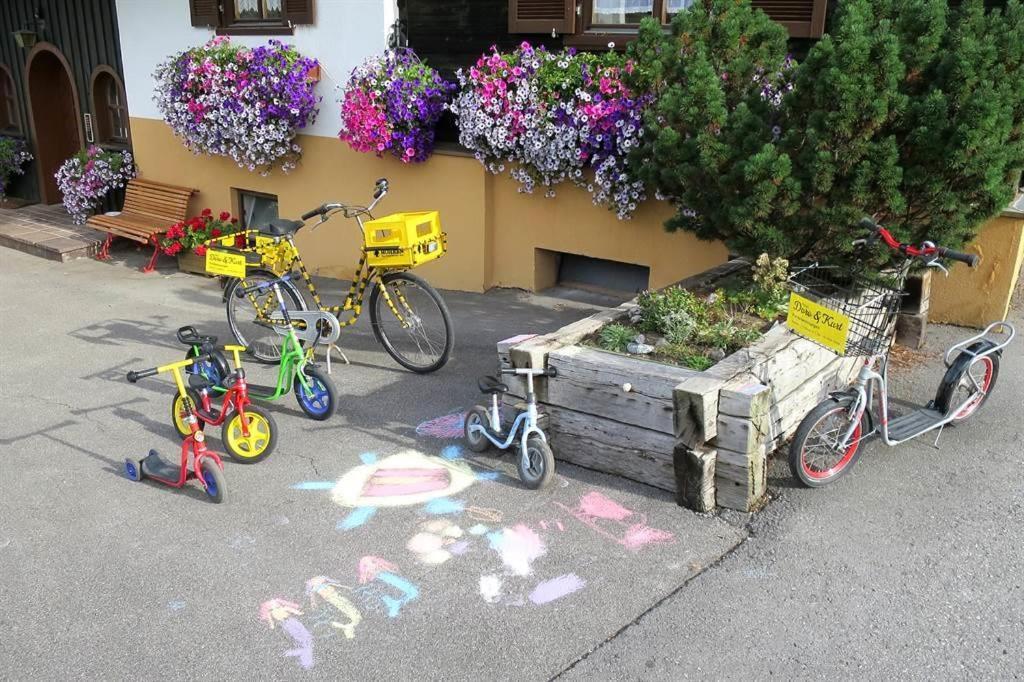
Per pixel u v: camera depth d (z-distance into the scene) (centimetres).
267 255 650
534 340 498
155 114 1116
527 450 454
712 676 324
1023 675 320
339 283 960
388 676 328
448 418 554
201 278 1006
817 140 499
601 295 832
